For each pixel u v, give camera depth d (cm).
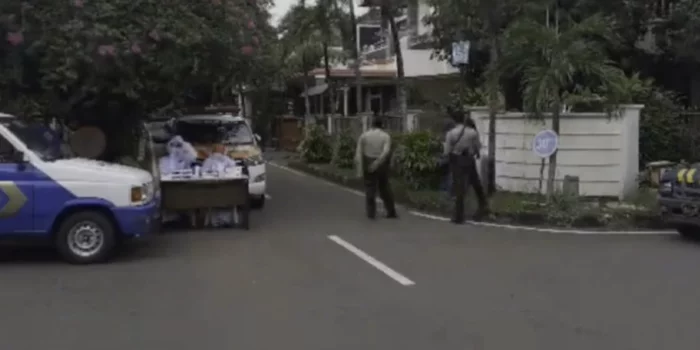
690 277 924
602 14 1789
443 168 1702
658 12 2103
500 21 1600
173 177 1290
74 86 1320
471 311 768
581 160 1603
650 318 742
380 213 1523
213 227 1327
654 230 1309
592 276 930
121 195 1012
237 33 1428
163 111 1750
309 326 717
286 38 2656
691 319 738
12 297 839
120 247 1131
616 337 679
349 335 688
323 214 1509
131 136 1551
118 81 1320
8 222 983
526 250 1110
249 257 1056
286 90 3972
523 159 1658
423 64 3025
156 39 1277
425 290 859
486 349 646
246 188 1309
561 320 735
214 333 697
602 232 1288
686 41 1948
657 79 2198
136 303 809
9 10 1248
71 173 1001
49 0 1257
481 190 1400
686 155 1844
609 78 1430
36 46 1246
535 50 1392
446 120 1780
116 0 1277
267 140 3991
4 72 1284
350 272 955
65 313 771
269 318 746
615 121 1586
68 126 1495
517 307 784
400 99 2230
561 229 1316
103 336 691
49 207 991
